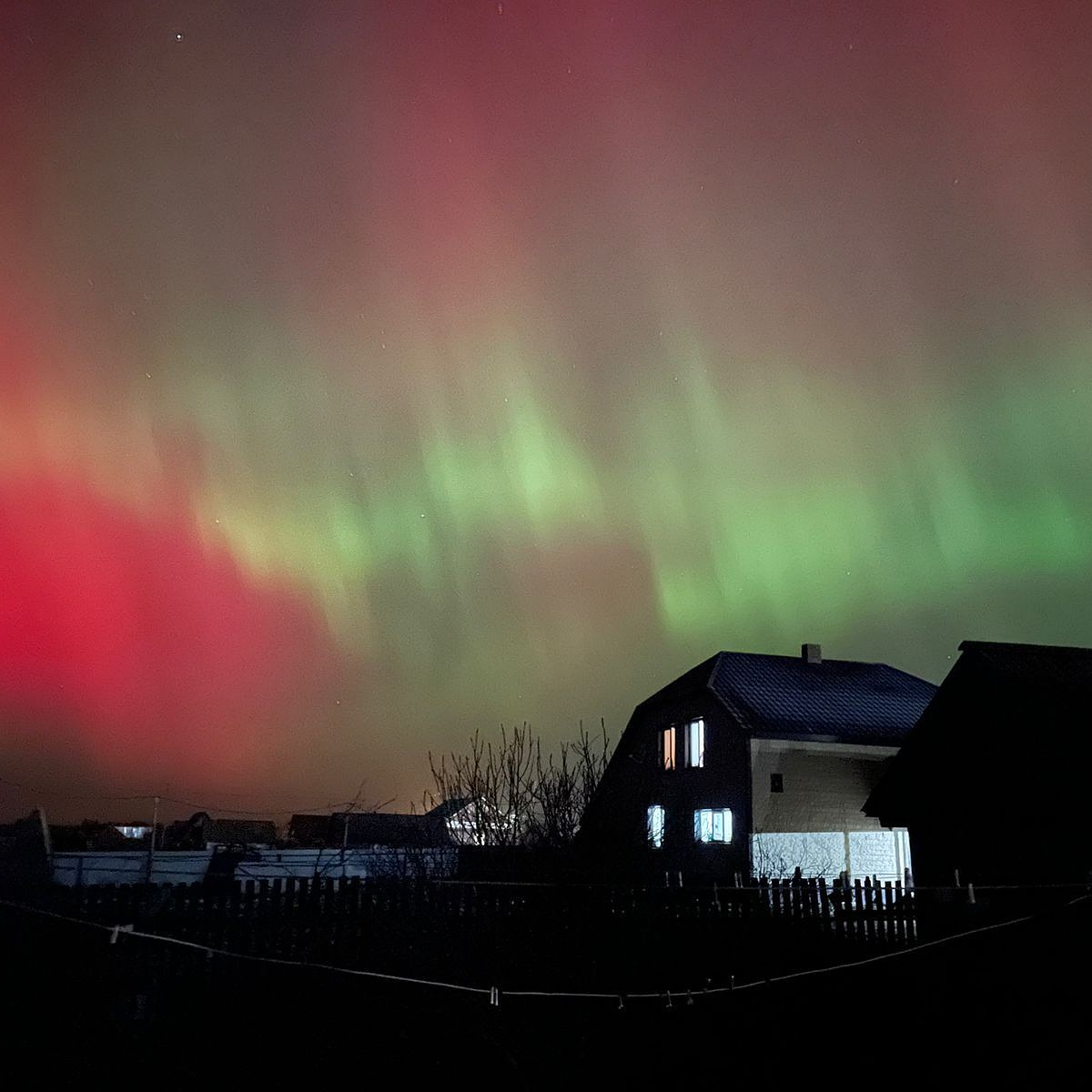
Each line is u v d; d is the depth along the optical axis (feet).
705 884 43.04
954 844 49.06
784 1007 28.32
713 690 87.25
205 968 27.91
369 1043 25.20
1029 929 29.84
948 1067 24.79
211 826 115.03
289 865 60.95
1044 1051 24.93
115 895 29.53
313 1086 22.98
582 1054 24.68
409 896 30.50
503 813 38.50
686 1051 25.62
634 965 29.32
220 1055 24.41
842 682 95.61
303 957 29.07
